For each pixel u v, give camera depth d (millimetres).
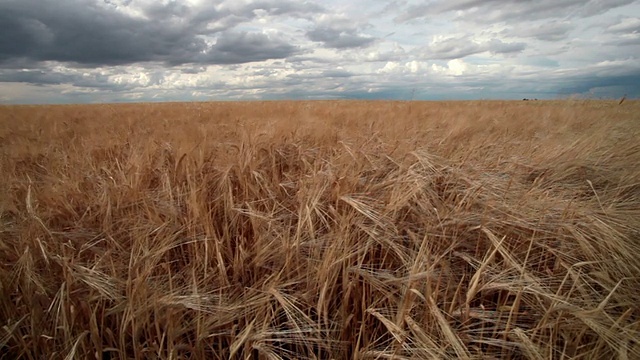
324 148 3676
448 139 4008
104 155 3932
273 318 1610
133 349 1506
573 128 5727
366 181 2648
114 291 1566
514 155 3305
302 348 1544
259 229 2043
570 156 3209
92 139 4598
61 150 4516
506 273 1704
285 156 3467
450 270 1770
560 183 2850
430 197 2365
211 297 1618
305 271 1801
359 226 1934
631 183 2771
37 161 3928
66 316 1512
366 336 1539
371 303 1658
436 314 1324
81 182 2719
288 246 1792
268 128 4191
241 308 1643
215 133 4383
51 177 2844
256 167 2893
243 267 1861
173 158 3328
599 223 1857
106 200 2295
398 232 2018
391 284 1694
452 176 2588
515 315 1463
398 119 6324
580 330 1444
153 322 1570
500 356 1462
